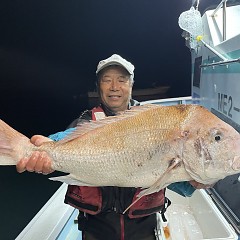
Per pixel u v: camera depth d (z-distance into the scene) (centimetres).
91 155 197
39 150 198
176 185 248
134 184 199
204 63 426
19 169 194
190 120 191
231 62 291
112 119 203
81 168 199
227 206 286
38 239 260
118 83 268
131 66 277
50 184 1311
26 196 1164
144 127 196
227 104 326
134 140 195
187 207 355
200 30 424
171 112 196
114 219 241
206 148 186
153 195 240
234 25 391
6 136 195
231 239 231
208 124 188
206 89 418
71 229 300
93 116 265
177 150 190
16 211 1009
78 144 200
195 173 189
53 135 230
